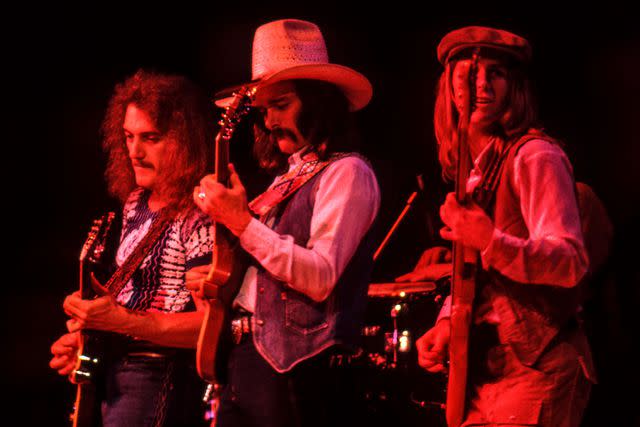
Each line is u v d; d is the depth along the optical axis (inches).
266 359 172.7
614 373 285.3
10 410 390.3
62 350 219.8
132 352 209.8
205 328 180.4
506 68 172.7
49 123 387.9
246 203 171.8
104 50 384.2
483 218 155.4
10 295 393.4
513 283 161.3
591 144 332.5
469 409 167.3
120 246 226.4
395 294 268.5
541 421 158.6
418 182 318.3
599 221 204.2
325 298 170.4
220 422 181.2
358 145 196.2
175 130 221.9
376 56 363.9
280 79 187.5
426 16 358.3
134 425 206.1
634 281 288.7
